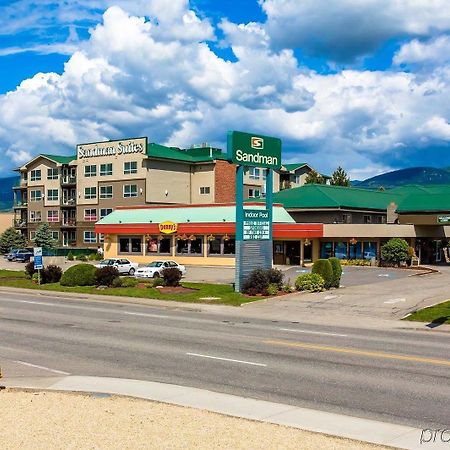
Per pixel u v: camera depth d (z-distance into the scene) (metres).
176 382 13.52
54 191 90.31
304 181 97.94
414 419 10.65
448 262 70.50
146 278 46.66
